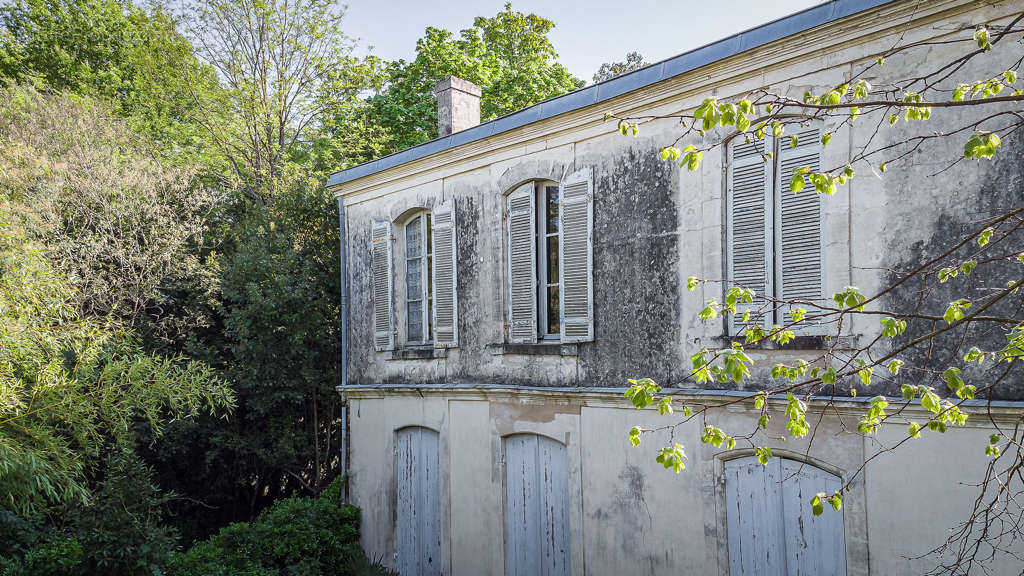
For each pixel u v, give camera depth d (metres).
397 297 10.26
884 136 5.63
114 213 12.65
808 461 5.96
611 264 7.48
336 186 11.12
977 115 5.18
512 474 8.52
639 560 7.09
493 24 19.52
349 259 11.08
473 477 8.91
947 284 5.29
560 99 7.81
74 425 8.02
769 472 6.23
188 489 12.88
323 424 13.45
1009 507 4.93
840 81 5.82
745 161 6.47
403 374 10.02
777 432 6.12
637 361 7.20
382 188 10.45
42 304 7.82
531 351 8.19
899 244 5.54
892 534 5.46
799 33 5.90
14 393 7.18
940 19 5.32
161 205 13.25
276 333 11.97
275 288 11.70
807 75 6.03
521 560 8.35
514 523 8.45
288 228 12.80
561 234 7.97
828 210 5.91
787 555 6.10
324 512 10.33
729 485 6.50
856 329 5.72
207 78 15.98
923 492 5.32
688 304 6.79
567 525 7.90
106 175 12.90
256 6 15.05
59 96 14.80
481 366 8.87
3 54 16.70
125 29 18.23
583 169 7.74
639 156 7.25
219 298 13.04
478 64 17.78
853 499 5.66
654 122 7.11
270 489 14.10
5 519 7.90
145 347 12.08
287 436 12.33
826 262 5.92
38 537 8.12
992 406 4.88
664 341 6.98
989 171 5.14
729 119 2.78
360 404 10.75
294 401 12.18
